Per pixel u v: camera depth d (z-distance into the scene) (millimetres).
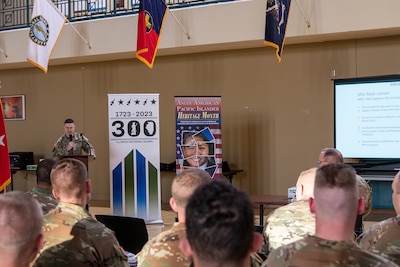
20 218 1393
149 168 7234
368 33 7273
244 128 8750
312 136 8211
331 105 8039
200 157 7355
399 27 6840
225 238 1034
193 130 7352
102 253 2033
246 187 8750
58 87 10461
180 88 9281
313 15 7266
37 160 10719
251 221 1078
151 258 1874
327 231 1460
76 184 2084
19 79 10867
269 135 8547
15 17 10883
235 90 8805
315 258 1433
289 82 8367
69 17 9211
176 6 8320
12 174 10688
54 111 10516
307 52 8203
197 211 1068
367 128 7215
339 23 7113
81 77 10211
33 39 7586
